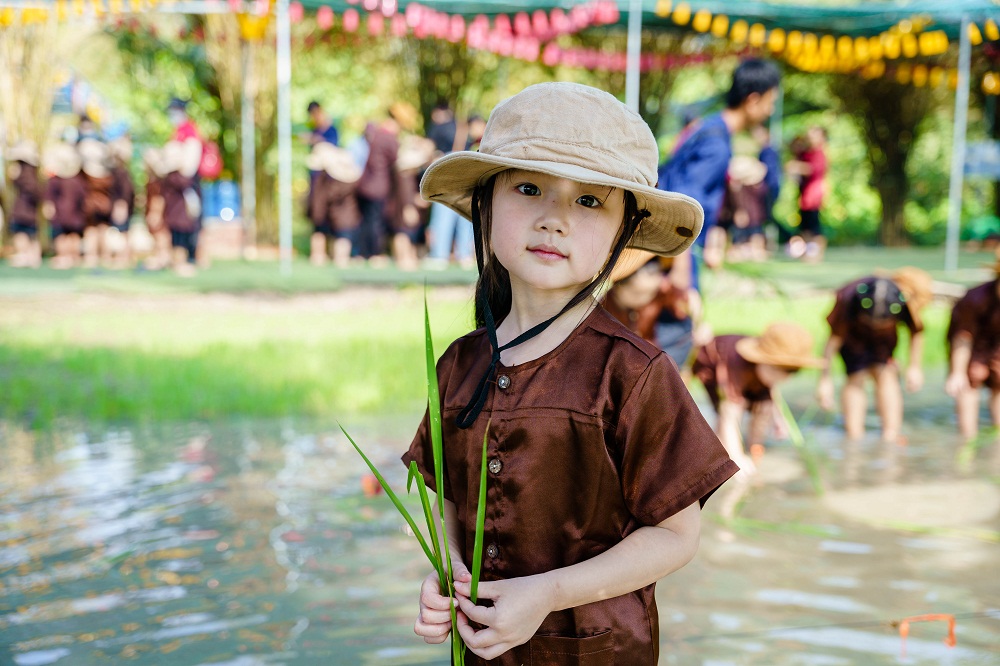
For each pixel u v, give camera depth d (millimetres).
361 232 14062
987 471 4309
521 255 1540
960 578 3045
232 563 3162
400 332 7758
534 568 1534
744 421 5324
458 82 19156
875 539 3410
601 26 13180
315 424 5121
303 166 21844
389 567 3133
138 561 3182
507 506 1534
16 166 13055
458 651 1509
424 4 11328
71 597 2893
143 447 4672
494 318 1709
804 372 6855
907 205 23609
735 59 18281
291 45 17328
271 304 9617
